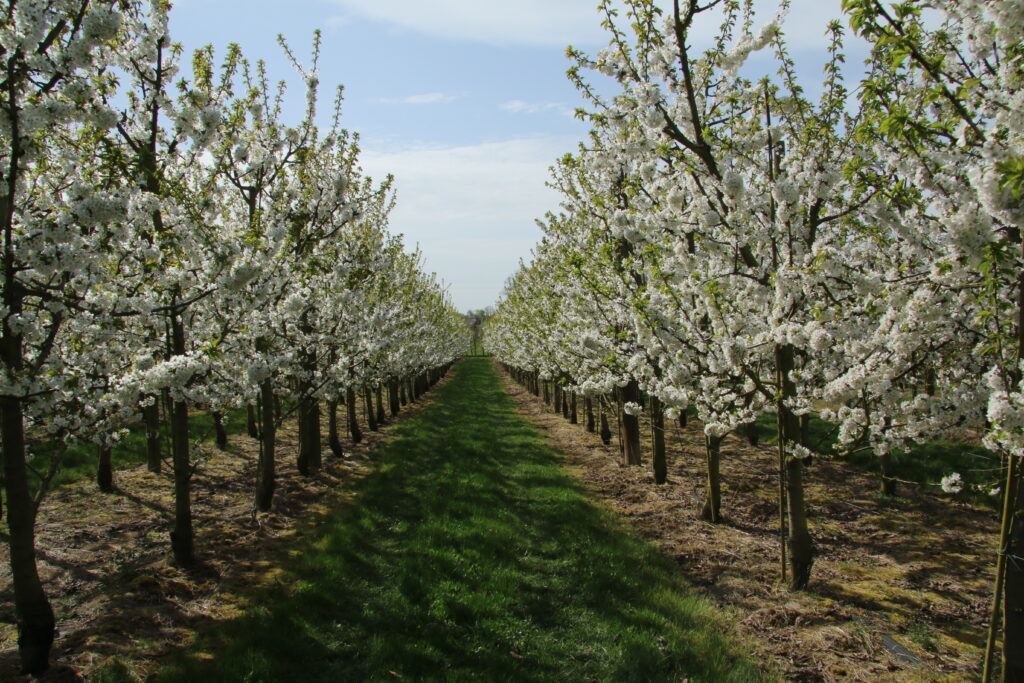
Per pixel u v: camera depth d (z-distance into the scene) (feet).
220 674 13.19
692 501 26.73
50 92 12.89
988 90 11.34
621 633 14.83
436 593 17.15
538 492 28.96
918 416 15.37
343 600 17.11
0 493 26.30
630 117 18.47
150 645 14.85
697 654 13.82
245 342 22.44
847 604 16.56
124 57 17.34
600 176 29.48
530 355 61.16
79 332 15.62
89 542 22.22
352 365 34.63
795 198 14.78
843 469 31.99
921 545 21.04
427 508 25.46
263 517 25.27
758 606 16.48
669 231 19.81
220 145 22.07
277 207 25.45
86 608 16.88
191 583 18.60
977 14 10.64
